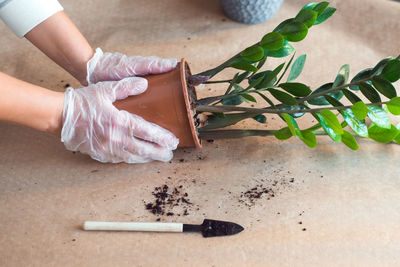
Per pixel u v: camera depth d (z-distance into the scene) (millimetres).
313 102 1069
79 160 1124
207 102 1075
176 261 979
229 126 1164
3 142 1159
